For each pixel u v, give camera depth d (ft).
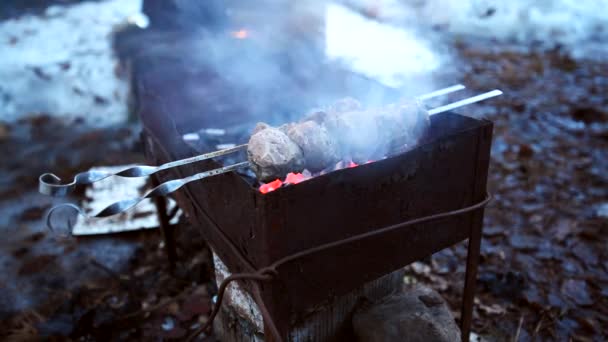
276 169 4.26
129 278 8.50
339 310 5.93
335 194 4.29
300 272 4.41
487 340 6.97
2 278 8.68
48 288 8.41
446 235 5.45
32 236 9.84
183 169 5.68
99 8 22.93
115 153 12.82
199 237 9.11
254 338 6.04
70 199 10.99
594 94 15.31
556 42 20.51
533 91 15.71
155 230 9.84
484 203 5.35
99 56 17.88
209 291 7.95
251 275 4.11
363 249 4.76
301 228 4.22
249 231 4.32
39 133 14.06
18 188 11.46
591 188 10.60
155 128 6.70
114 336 7.18
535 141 12.67
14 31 20.42
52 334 7.16
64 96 15.93
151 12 11.35
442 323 5.74
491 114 14.05
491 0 22.65
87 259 9.13
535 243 8.97
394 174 4.61
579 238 9.04
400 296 6.14
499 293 7.79
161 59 9.30
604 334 7.02
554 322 7.23
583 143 12.48
